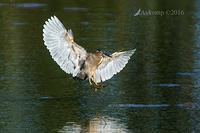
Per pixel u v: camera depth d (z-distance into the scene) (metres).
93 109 12.28
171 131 10.66
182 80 15.13
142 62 17.53
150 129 10.83
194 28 23.61
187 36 21.89
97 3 29.17
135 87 14.38
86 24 23.22
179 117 11.67
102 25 23.28
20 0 29.25
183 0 30.59
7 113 11.84
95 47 18.61
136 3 29.41
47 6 27.30
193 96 13.39
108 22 24.00
